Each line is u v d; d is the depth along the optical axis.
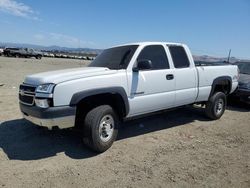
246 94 9.09
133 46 5.75
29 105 4.73
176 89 6.17
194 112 8.34
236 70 8.10
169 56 6.12
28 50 50.56
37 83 4.66
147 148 5.30
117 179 4.05
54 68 25.78
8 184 3.82
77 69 5.30
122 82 5.15
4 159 4.61
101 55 6.30
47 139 5.58
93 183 3.91
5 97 9.59
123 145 5.42
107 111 4.93
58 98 4.46
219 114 7.58
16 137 5.64
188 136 6.12
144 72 5.54
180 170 4.39
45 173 4.17
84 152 4.99
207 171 4.38
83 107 5.09
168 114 8.02
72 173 4.19
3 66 24.97
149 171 4.33
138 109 5.49
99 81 4.85
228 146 5.55
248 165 4.65
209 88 7.11
